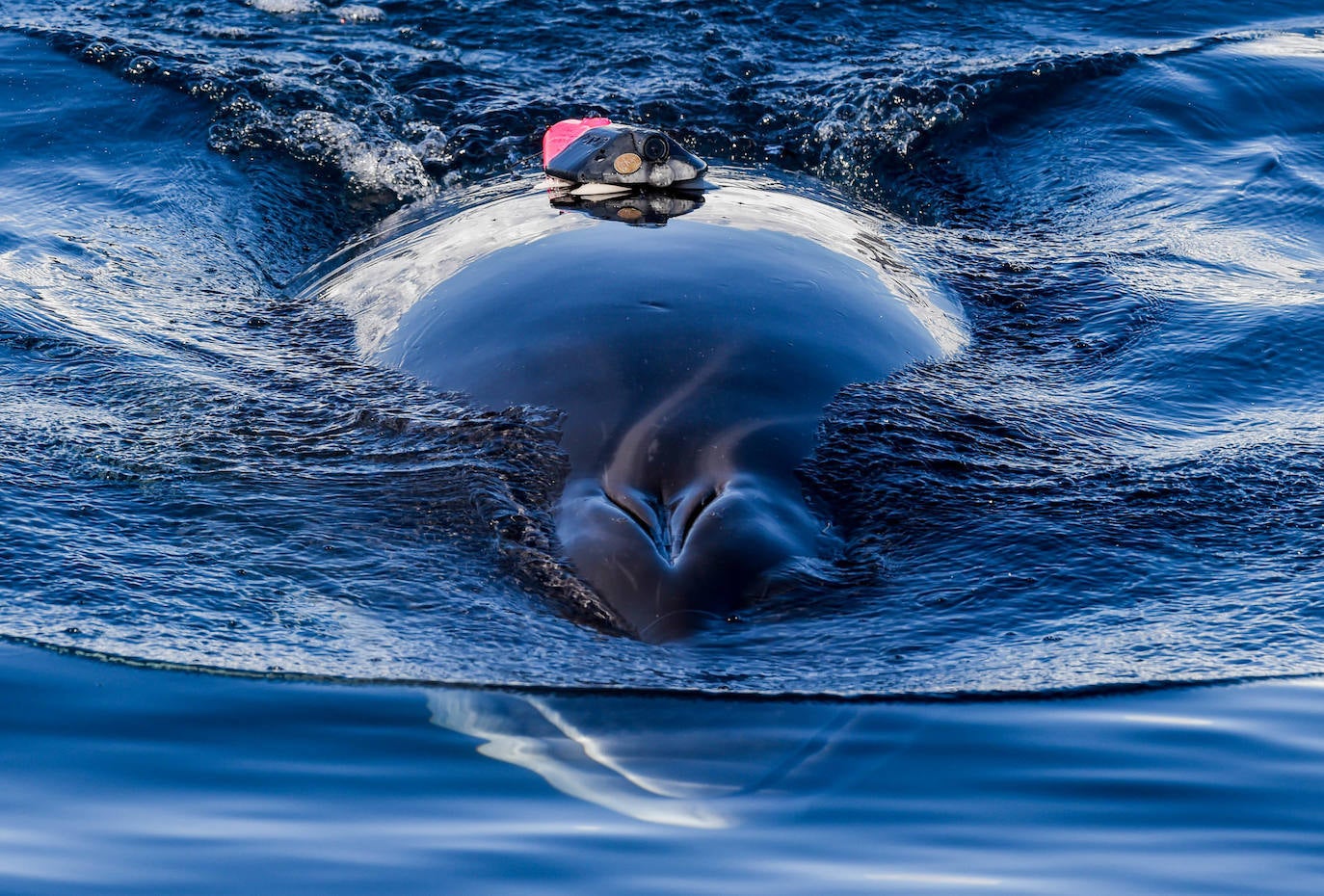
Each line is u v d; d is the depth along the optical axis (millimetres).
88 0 46781
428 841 15234
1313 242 34344
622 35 44562
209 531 21094
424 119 39094
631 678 17656
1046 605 19688
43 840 15133
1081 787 16188
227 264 32594
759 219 27250
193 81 40438
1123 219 35625
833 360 23031
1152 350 27828
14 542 20516
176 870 14734
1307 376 26922
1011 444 23281
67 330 27844
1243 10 49375
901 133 39594
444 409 22938
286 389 25359
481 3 46438
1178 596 19969
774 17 46438
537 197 29016
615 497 20312
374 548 20656
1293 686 18031
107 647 18422
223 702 17500
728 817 15547
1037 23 47625
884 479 21516
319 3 46375
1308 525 21734
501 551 20234
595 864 14906
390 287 27609
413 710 17359
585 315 23188
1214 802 15938
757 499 20141
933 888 14578
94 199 35125
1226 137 40594
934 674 18062
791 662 18109
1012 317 29109
